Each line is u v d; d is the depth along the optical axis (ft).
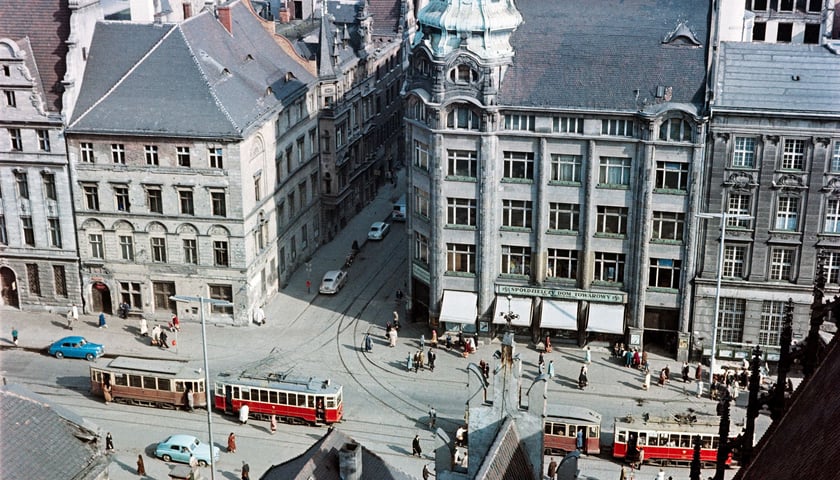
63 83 317.63
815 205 286.25
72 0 318.04
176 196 319.68
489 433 161.17
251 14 384.47
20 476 159.63
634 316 305.32
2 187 330.34
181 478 246.47
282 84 362.12
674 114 284.61
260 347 316.60
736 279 295.89
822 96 284.41
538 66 298.97
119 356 303.68
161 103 318.24
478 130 297.94
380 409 282.56
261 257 337.93
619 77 293.23
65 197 327.47
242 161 314.14
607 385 291.99
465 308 313.73
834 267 292.61
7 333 325.21
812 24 382.83
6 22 326.24
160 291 333.21
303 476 165.99
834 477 77.77
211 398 285.02
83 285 336.29
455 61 293.84
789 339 99.86
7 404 167.32
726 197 291.38
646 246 298.35
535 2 309.83
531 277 311.47
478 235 308.60
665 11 299.38
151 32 328.90
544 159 297.94
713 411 276.21
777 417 99.55
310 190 388.98
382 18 492.95
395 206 435.12
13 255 337.31
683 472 251.19
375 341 322.55
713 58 287.89
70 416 174.50
